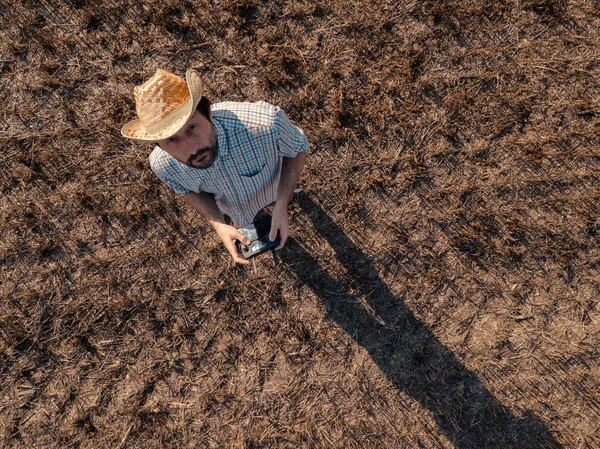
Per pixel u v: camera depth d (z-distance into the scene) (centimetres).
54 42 369
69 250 352
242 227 279
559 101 351
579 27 357
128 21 372
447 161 351
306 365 340
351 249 348
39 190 356
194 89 161
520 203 345
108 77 368
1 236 353
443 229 346
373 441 331
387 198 351
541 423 326
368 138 355
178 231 352
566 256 337
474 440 327
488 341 337
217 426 337
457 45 360
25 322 345
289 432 334
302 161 236
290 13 367
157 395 340
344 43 364
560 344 333
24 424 337
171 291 348
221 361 343
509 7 360
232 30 369
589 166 345
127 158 356
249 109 193
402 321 341
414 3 363
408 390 334
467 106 354
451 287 342
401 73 359
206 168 200
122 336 345
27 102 366
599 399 324
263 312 346
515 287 340
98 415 338
